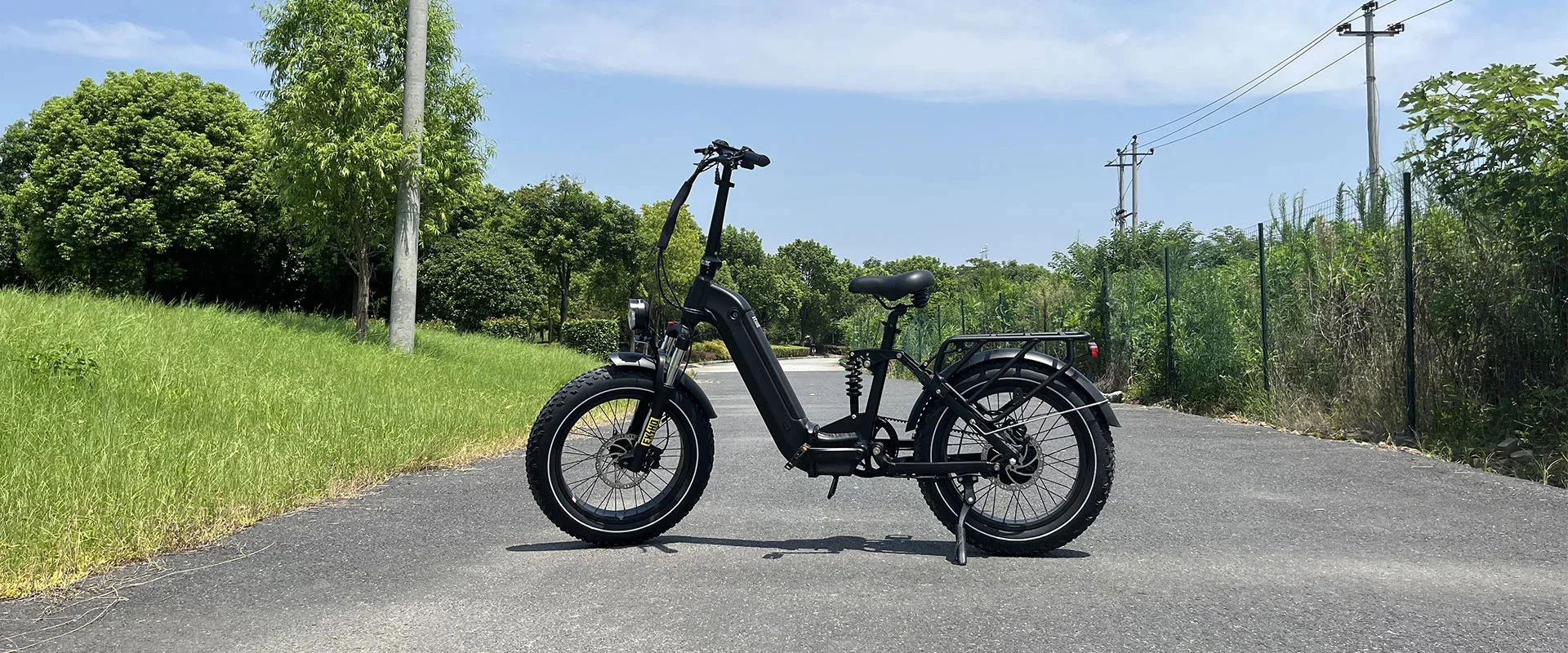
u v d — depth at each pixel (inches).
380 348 530.3
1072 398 155.6
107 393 278.5
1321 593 130.4
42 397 261.7
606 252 1736.0
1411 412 288.4
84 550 148.3
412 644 111.0
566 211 1717.5
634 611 124.0
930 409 161.3
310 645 111.0
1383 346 310.7
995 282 978.7
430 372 476.1
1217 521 177.9
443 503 200.8
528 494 211.8
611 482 165.0
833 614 122.3
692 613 122.8
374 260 1211.2
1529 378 264.1
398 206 579.5
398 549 158.9
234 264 1389.0
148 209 1275.8
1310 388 359.3
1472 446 254.8
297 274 1387.8
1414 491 206.1
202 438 241.8
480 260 1349.7
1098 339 597.9
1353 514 182.2
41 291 458.6
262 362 399.2
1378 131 989.2
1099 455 153.9
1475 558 148.3
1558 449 234.5
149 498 177.5
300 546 160.9
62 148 1317.7
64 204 1275.8
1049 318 710.5
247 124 1366.9
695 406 165.8
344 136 579.5
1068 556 152.7
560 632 115.4
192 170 1293.1
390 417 297.1
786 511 190.4
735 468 248.8
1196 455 265.9
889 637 113.0
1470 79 272.7
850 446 161.9
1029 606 125.1
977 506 173.6
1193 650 108.3
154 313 453.4
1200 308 443.8
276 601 128.8
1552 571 140.7
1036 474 157.8
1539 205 259.9
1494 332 273.6
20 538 150.3
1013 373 159.2
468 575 142.1
